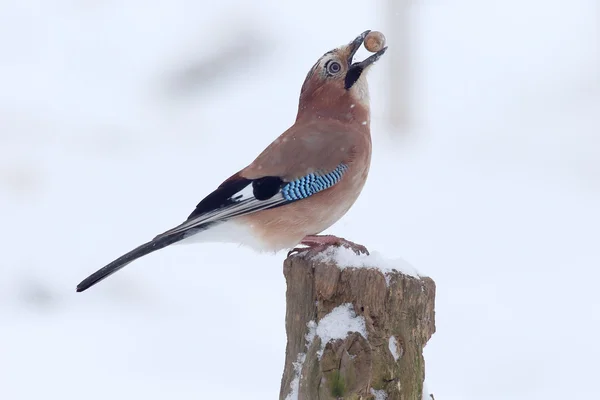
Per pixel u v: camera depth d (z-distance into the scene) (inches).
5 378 365.4
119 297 457.1
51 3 1139.9
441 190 607.2
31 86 899.4
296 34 1037.8
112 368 377.1
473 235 529.3
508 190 608.4
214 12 1094.4
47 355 389.1
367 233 528.1
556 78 906.1
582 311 434.6
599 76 890.7
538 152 697.0
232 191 269.0
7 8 1117.7
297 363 206.4
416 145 716.0
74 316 431.2
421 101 809.5
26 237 539.8
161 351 395.5
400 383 200.2
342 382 194.4
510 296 454.0
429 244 517.7
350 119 287.0
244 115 821.9
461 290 458.9
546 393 362.3
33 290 462.9
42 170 663.1
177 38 1026.1
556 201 589.0
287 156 271.4
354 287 200.7
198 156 709.9
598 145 709.3
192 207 595.5
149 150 720.3
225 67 938.1
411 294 202.7
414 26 788.6
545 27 1066.1
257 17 1077.8
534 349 397.7
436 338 407.5
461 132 761.6
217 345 402.3
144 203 605.3
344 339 196.7
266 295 458.6
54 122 795.4
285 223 271.0
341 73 288.7
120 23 1080.8
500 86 893.8
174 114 834.8
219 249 518.0
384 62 791.1
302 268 207.6
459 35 1039.6
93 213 585.0
